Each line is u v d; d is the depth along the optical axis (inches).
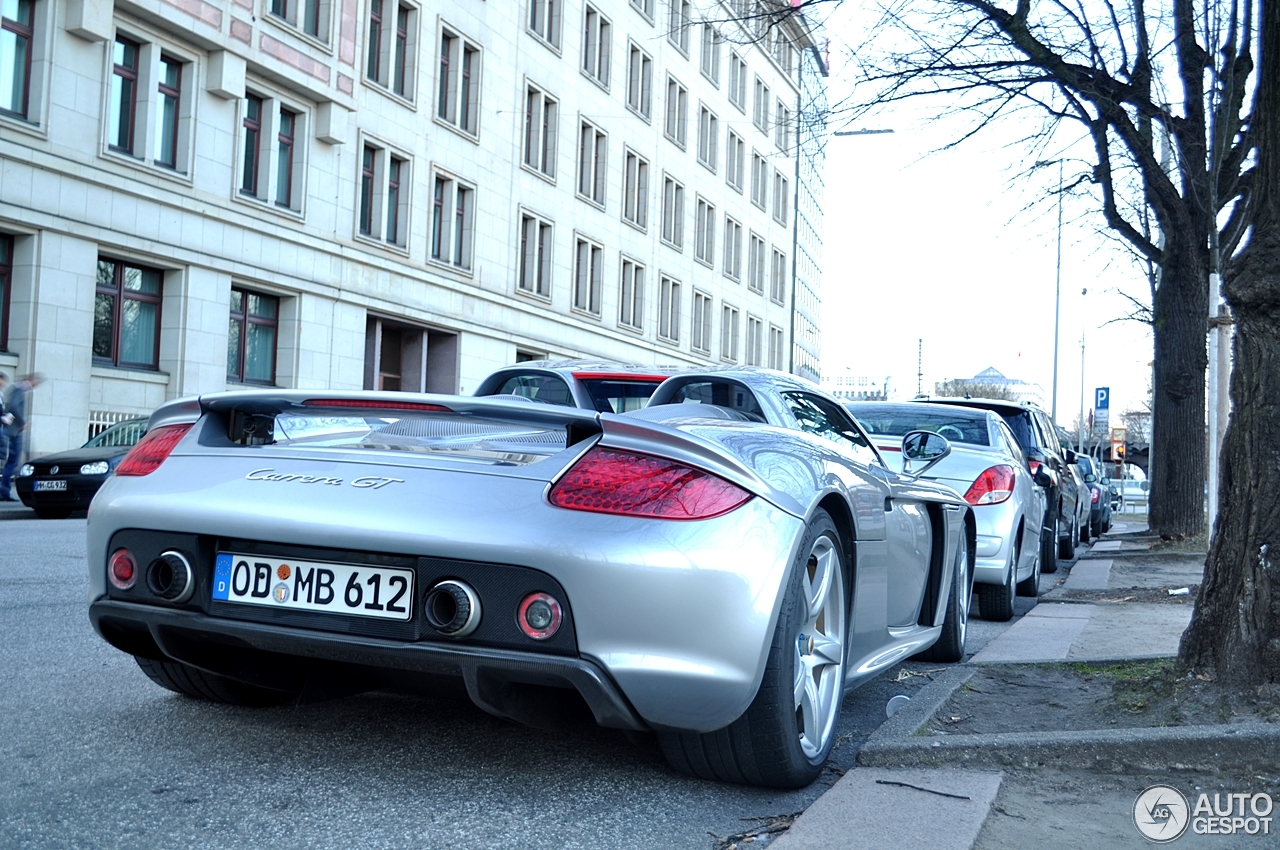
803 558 125.4
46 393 778.8
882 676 207.8
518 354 1402.6
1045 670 193.2
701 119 1969.7
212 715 154.3
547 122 1448.1
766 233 2287.2
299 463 126.6
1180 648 157.8
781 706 122.1
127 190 828.0
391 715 157.2
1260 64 153.9
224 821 112.7
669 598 112.6
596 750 143.6
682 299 1868.8
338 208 1052.5
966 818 115.6
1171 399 602.5
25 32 764.0
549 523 113.9
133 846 105.1
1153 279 681.0
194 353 900.0
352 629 118.4
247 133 967.6
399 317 1142.3
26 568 322.0
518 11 1347.2
